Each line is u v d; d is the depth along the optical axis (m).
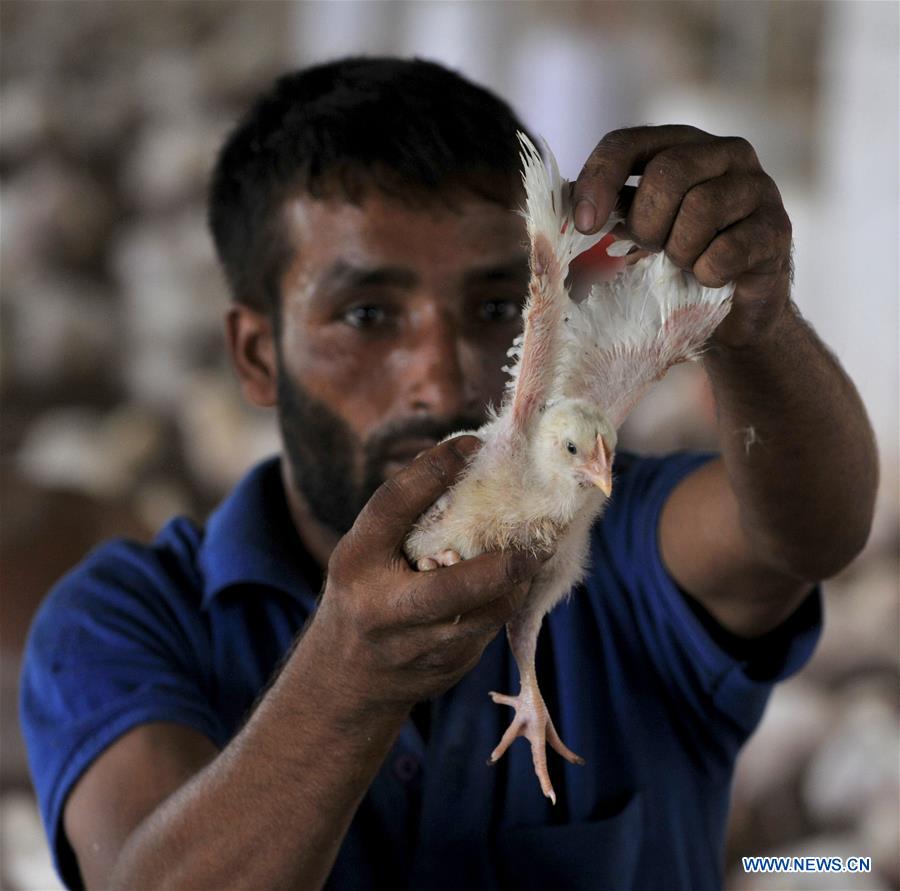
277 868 2.31
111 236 11.90
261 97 3.46
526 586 2.19
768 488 2.65
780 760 7.53
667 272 2.21
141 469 9.72
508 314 3.08
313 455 3.13
